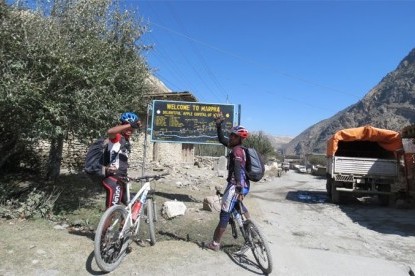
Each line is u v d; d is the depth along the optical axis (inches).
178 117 481.1
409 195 642.2
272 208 542.6
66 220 301.3
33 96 293.6
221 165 1029.8
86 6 389.7
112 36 439.2
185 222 338.0
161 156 952.9
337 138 643.5
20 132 326.6
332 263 260.4
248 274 231.1
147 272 221.3
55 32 338.3
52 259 222.5
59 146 458.0
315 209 567.2
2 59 300.2
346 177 631.8
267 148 1948.8
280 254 266.4
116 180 242.2
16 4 331.3
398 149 624.7
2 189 329.7
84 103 316.8
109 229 218.2
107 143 244.2
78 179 498.9
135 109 476.1
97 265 212.7
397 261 294.5
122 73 419.8
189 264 236.1
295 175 1563.7
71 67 308.8
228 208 252.1
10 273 205.3
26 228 270.7
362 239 367.6
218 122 276.4
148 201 260.8
